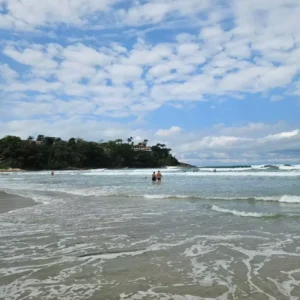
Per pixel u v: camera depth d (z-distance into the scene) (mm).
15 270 6246
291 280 5547
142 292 5094
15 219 12273
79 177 57969
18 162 135375
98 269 6289
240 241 8438
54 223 11297
